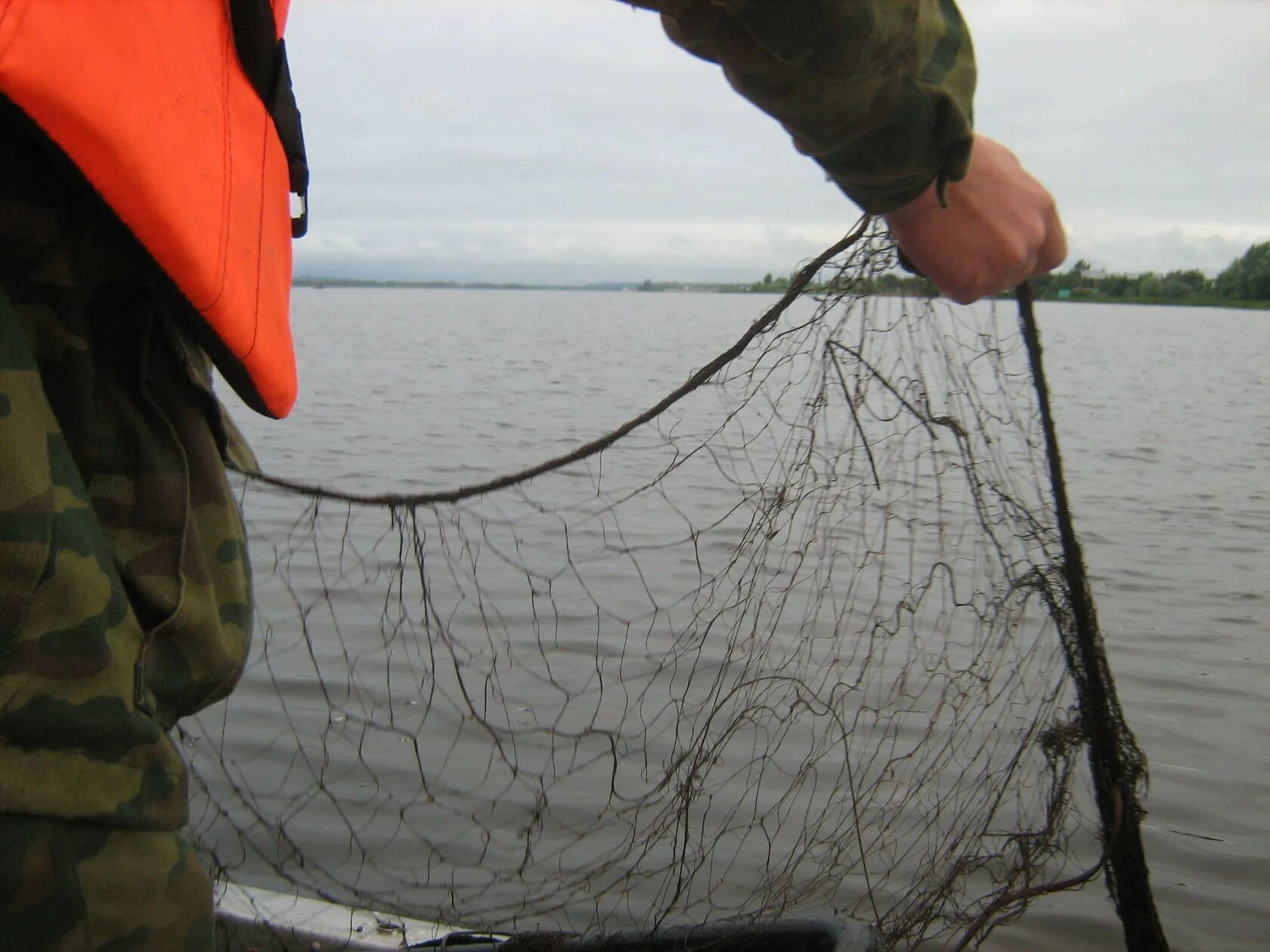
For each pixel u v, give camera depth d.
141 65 0.88
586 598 4.64
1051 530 1.74
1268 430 12.69
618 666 3.81
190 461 1.01
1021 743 2.15
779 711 3.11
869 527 4.13
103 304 0.96
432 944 2.01
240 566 1.06
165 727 0.98
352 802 3.02
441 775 3.16
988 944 2.53
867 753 2.91
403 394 15.48
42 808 0.83
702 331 36.16
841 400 1.97
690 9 0.91
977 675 2.22
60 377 0.92
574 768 3.15
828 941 1.61
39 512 0.84
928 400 1.74
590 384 17.16
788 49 0.90
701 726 3.15
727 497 6.17
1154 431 12.41
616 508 6.09
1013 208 1.11
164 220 0.89
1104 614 5.23
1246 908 2.77
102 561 0.89
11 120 0.87
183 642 0.97
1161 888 2.86
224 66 1.04
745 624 3.61
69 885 0.85
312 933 2.06
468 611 4.50
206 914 0.97
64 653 0.85
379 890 2.57
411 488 8.34
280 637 4.23
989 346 1.80
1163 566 6.19
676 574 4.91
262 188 1.09
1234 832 3.14
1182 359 25.38
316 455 9.91
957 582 3.86
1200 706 4.07
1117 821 1.68
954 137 0.99
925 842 2.42
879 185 1.04
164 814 0.93
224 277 0.98
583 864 2.68
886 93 0.95
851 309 1.68
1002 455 1.92
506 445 10.67
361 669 3.92
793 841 2.61
